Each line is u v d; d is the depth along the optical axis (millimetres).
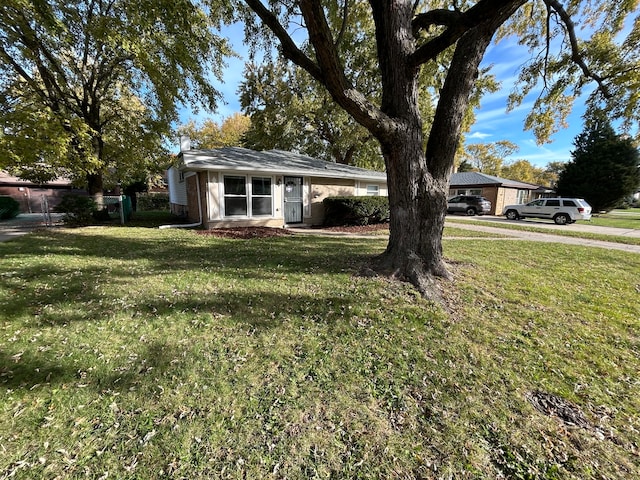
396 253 4613
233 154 12188
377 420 2061
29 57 8695
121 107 12695
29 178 10602
